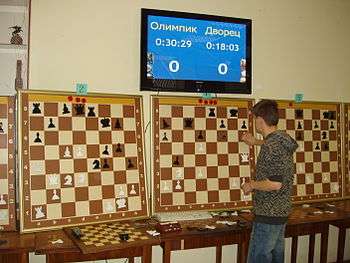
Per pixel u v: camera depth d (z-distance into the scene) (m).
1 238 2.36
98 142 2.77
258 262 2.49
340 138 3.72
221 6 3.28
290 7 3.55
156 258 3.18
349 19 3.83
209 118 3.17
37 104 2.62
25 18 2.90
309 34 3.64
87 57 2.91
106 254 2.29
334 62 3.77
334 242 3.82
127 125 2.89
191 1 3.18
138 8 3.03
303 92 3.63
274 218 2.44
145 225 2.67
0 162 2.54
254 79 3.43
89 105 2.78
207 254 3.36
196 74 3.17
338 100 3.79
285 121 3.48
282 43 3.53
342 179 3.68
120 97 2.89
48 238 2.37
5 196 2.53
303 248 3.70
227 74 3.27
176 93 3.15
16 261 2.21
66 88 2.85
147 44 3.01
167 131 3.02
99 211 2.70
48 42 2.80
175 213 2.95
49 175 2.59
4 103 2.59
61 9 2.83
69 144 2.68
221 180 3.16
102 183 2.74
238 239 2.68
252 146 3.31
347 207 3.33
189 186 3.04
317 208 3.27
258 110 2.60
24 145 2.55
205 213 2.97
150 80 3.03
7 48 2.79
